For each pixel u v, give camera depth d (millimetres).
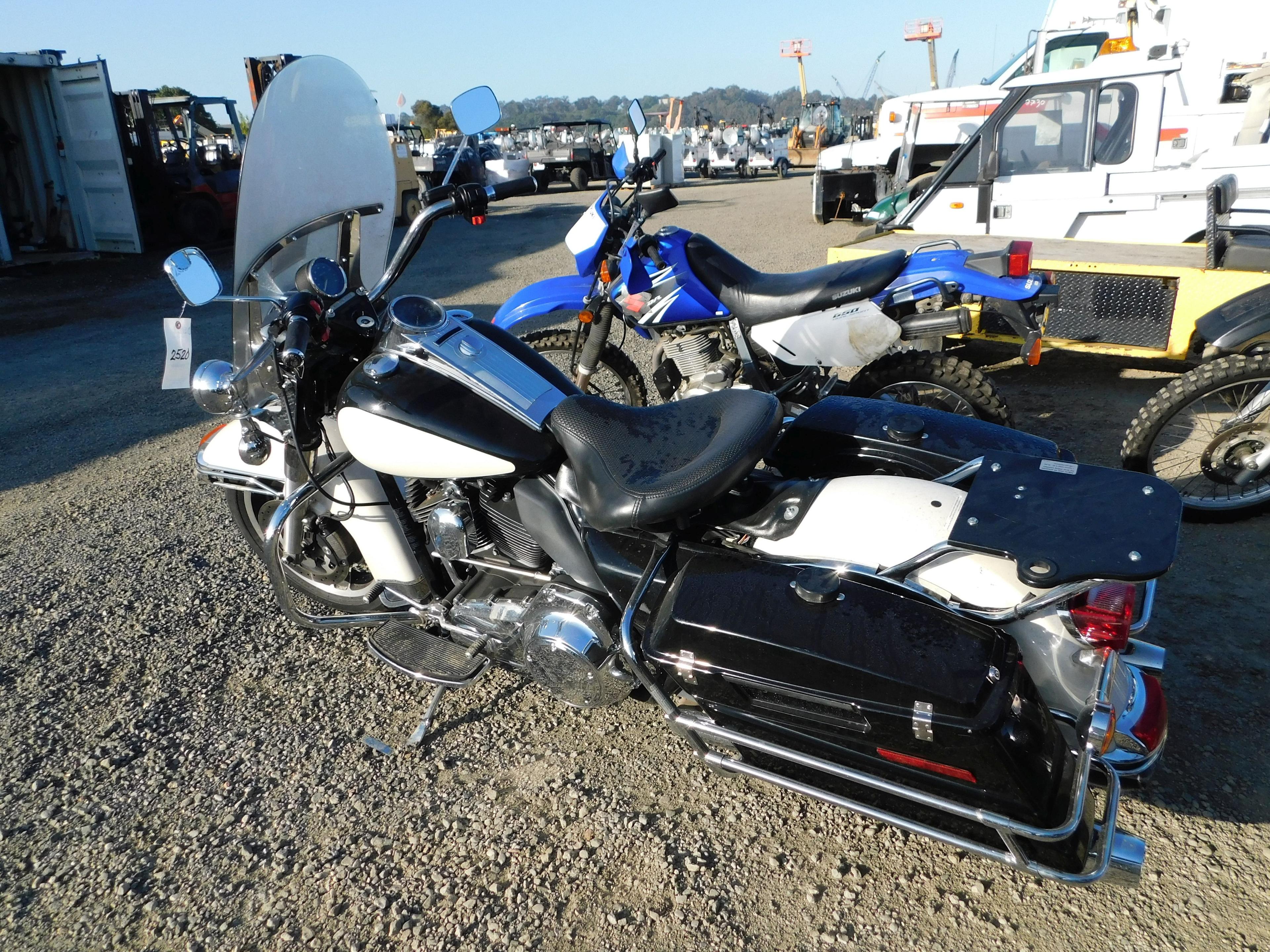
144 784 2734
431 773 2744
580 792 2639
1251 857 2271
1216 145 9078
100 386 7207
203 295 2400
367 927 2238
